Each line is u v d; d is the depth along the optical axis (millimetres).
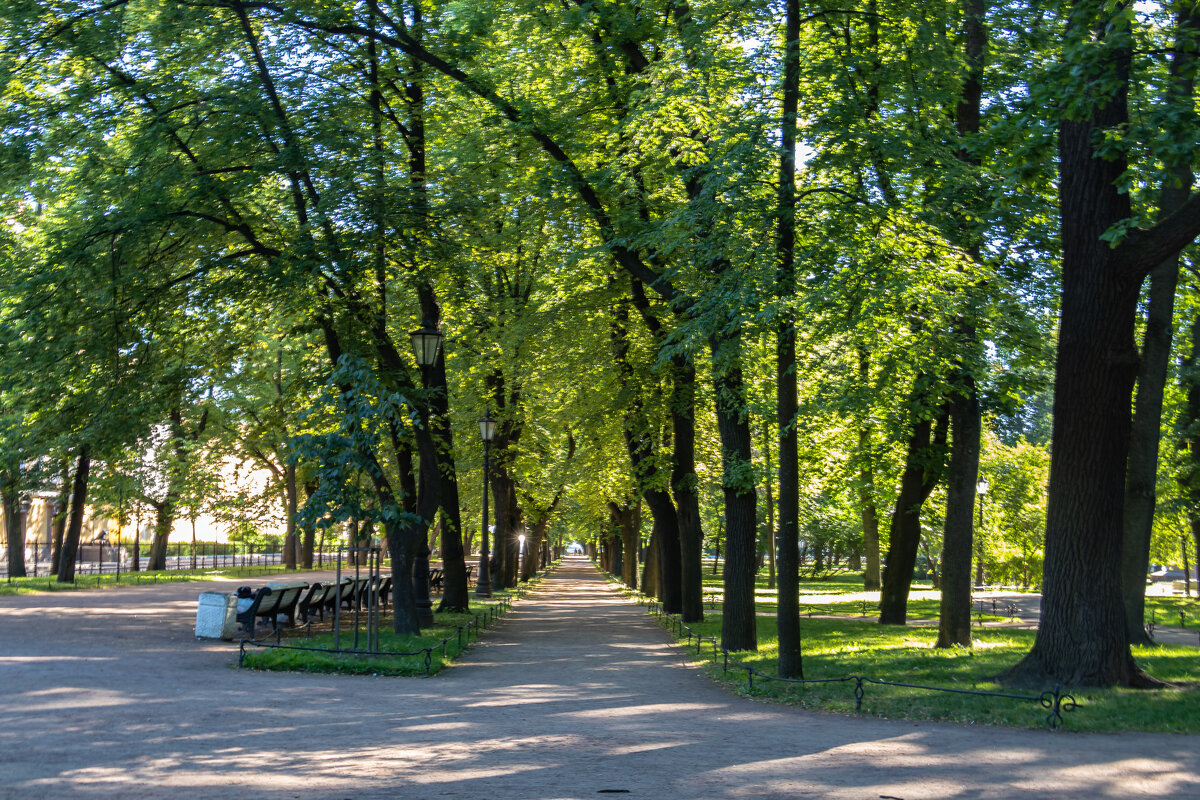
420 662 15273
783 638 14039
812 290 14562
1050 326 20234
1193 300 22125
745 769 8359
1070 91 10844
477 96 21859
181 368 20375
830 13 16609
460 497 44625
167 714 10328
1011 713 10961
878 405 18750
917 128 16656
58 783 7262
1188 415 28234
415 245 19062
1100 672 12531
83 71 19016
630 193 19656
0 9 17406
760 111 15969
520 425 35344
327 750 8844
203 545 70500
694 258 16312
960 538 18094
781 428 14297
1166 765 8531
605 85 20219
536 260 27406
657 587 38750
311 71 19453
